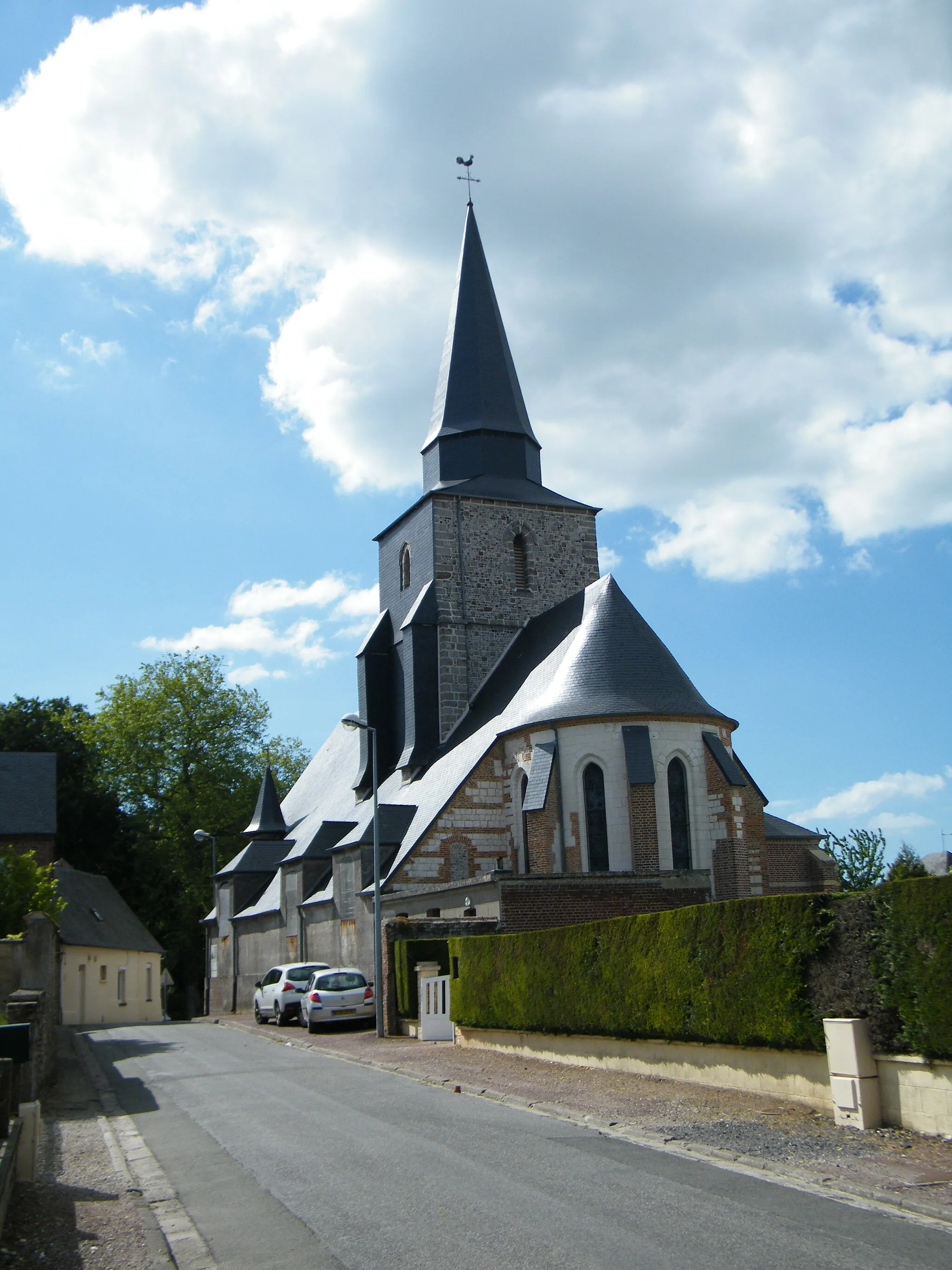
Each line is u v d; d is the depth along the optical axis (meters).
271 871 55.62
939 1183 10.25
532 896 29.27
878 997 13.03
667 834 33.41
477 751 38.16
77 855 62.41
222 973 56.72
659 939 17.62
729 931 15.91
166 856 68.06
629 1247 8.39
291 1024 34.72
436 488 47.53
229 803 70.06
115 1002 52.00
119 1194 10.83
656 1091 16.45
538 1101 16.14
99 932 50.34
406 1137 13.36
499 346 50.31
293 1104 16.62
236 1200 10.38
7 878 24.17
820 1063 14.30
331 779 56.59
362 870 39.62
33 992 18.23
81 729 68.69
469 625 45.94
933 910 12.30
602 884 29.86
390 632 49.22
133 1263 8.45
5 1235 9.23
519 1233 8.85
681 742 34.41
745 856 33.75
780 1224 9.05
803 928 14.34
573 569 48.06
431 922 29.08
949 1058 12.08
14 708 66.31
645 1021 17.84
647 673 35.34
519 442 49.22
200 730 70.69
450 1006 25.84
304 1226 9.30
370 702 48.38
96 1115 16.45
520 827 36.31
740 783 33.91
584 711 34.38
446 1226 9.11
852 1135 12.65
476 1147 12.61
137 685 71.44
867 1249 8.30
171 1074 21.53
